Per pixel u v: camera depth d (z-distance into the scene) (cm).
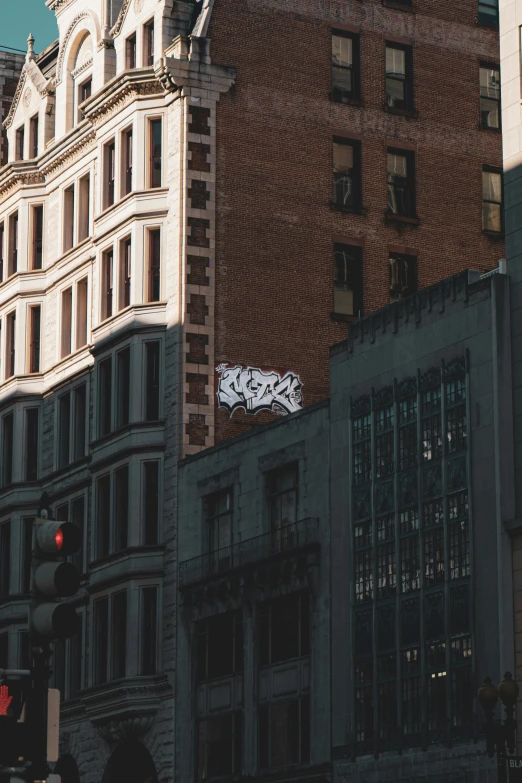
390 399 4922
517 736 4194
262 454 5550
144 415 6206
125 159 6562
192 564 5822
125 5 6738
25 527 7019
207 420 6069
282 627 5322
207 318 6150
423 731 4516
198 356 6103
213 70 6344
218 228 6247
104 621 6294
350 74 6681
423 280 6588
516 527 4309
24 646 6875
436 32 6881
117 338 6372
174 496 6012
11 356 7319
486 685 3550
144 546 6047
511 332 4525
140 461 6150
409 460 4788
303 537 5228
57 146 7081
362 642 4862
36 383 7125
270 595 5369
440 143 6775
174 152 6309
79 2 7175
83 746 6309
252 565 5425
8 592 7019
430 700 4525
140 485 6134
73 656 6506
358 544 4966
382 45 6744
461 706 4397
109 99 6588
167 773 5766
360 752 4775
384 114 6681
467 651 4403
